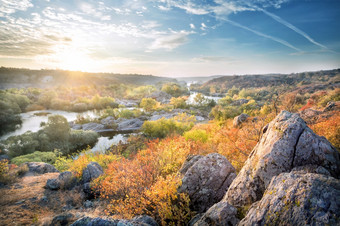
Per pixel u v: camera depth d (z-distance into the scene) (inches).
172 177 202.4
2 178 324.5
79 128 1552.7
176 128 888.3
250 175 139.4
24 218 205.5
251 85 6407.5
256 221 94.7
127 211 187.9
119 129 1535.4
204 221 125.3
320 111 422.6
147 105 2368.4
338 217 71.9
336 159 118.6
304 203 82.8
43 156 738.8
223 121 788.0
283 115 155.9
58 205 253.0
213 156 196.4
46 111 2726.4
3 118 1851.6
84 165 343.9
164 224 156.8
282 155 128.3
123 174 252.2
